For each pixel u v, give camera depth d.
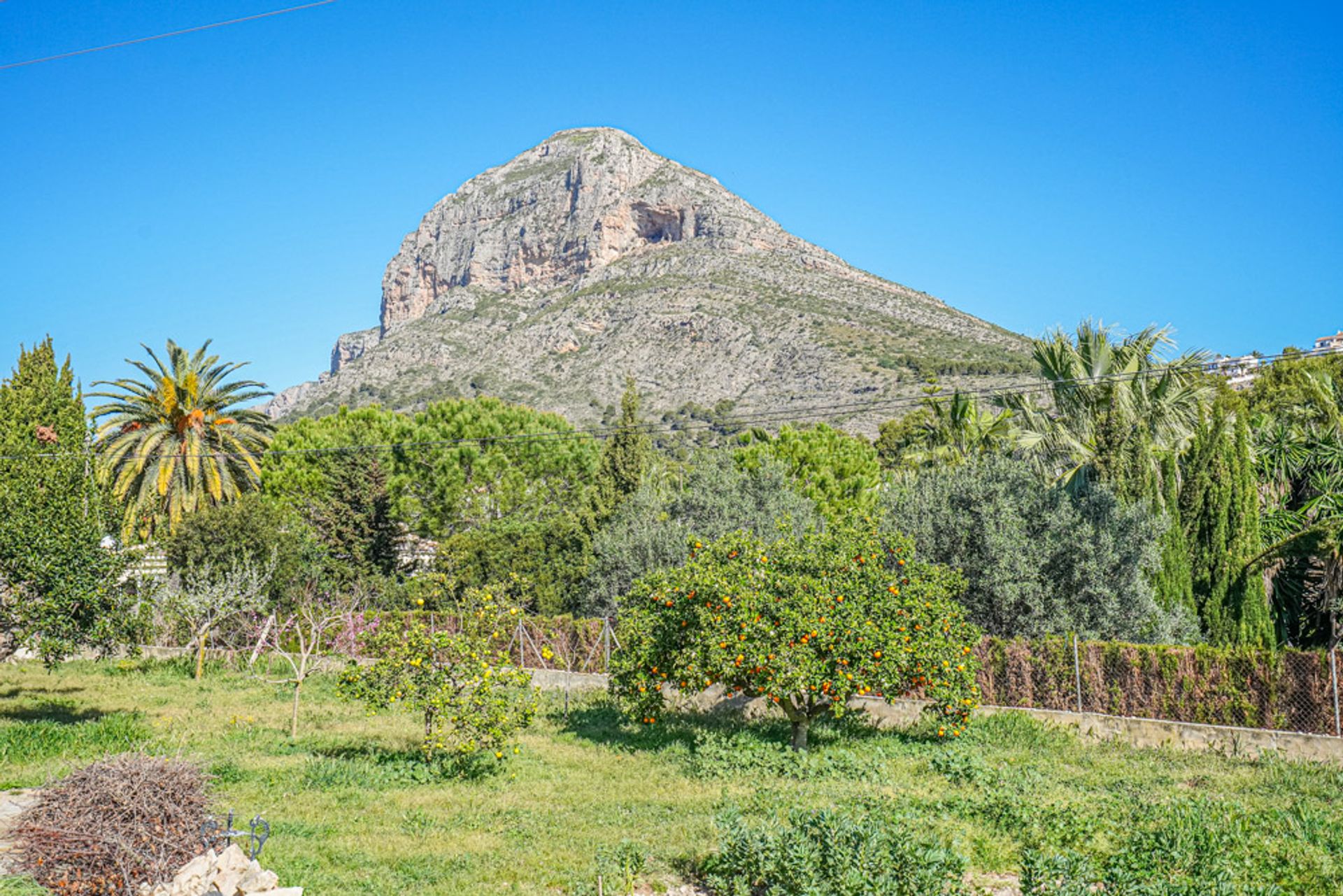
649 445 39.44
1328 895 9.90
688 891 10.76
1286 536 24.52
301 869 11.38
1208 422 24.92
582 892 10.55
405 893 10.73
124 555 22.20
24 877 10.41
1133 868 10.17
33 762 17.45
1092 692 19.14
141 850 10.47
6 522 20.16
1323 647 21.17
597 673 26.14
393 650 17.69
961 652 17.95
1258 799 13.95
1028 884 9.61
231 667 31.59
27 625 20.28
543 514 45.12
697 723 21.02
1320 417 27.95
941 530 22.77
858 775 16.03
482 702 17.12
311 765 17.42
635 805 14.57
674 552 30.05
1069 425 25.44
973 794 14.42
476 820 13.87
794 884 9.98
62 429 38.47
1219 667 17.89
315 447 44.62
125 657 34.09
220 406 41.59
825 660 16.97
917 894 9.68
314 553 35.69
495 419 48.72
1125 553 21.75
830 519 32.50
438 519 43.97
